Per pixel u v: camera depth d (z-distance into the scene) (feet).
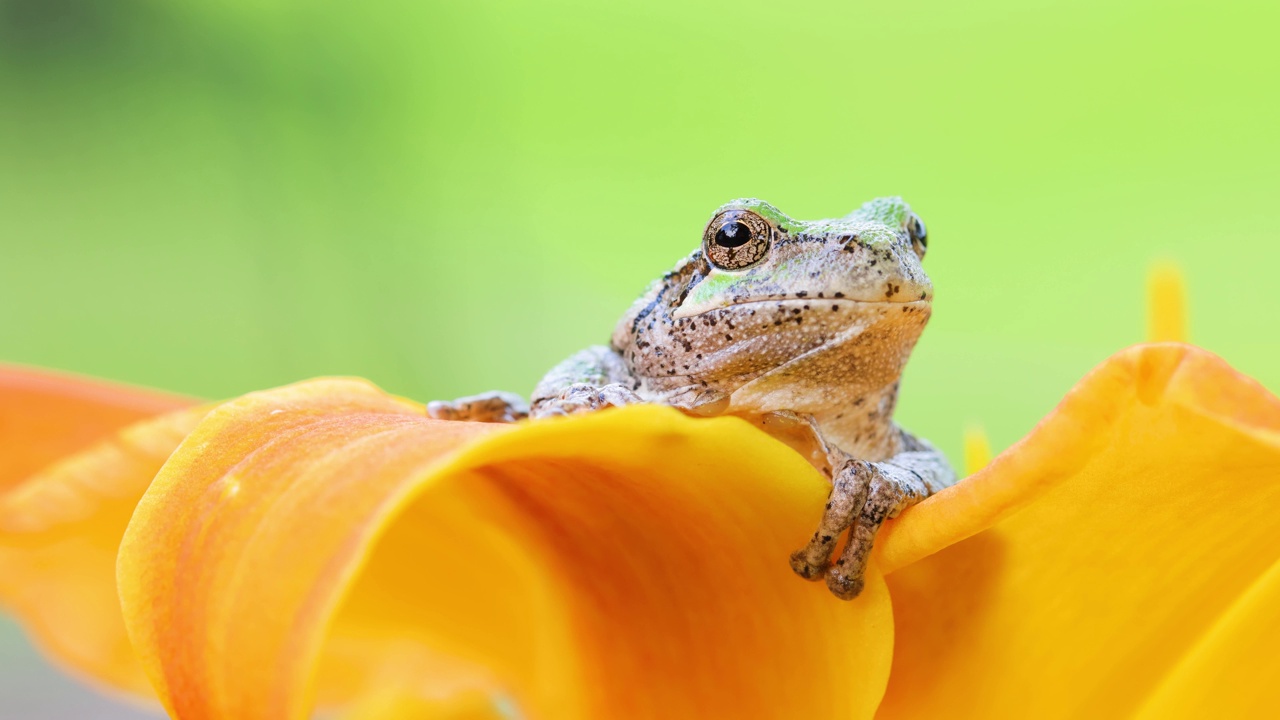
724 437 0.77
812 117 1.71
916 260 0.94
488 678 0.89
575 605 0.83
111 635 0.88
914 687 0.82
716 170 1.80
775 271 0.93
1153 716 0.81
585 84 1.81
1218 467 0.72
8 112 1.72
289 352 1.83
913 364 1.60
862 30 1.66
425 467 0.58
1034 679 0.81
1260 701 0.80
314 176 1.78
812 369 0.93
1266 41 1.47
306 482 0.62
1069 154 1.59
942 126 1.64
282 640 0.54
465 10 1.74
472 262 1.89
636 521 0.81
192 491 0.67
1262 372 1.39
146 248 1.83
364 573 0.88
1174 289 0.85
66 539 0.87
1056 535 0.80
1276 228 1.45
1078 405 0.65
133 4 1.69
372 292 1.84
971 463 0.89
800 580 0.80
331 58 1.74
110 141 1.77
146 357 1.82
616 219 1.90
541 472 0.80
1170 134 1.51
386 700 0.89
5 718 1.12
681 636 0.81
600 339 1.92
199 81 1.74
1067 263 1.59
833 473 0.93
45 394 0.87
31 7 1.68
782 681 0.81
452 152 1.84
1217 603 0.80
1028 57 1.58
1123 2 1.53
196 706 0.55
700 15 1.75
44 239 1.83
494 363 1.90
